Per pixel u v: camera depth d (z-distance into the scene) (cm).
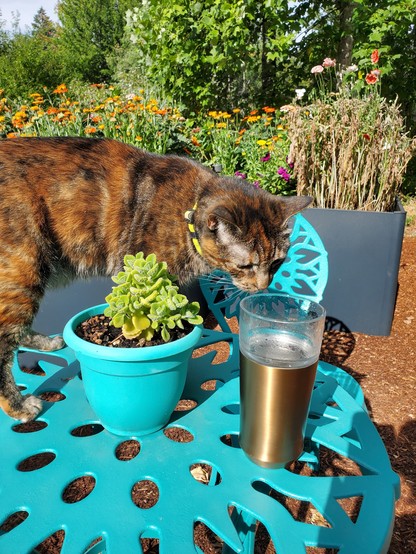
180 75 233
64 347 77
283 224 81
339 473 75
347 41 245
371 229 116
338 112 137
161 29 224
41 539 35
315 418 53
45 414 51
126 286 43
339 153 135
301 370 38
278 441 41
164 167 82
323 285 93
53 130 144
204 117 228
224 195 79
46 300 103
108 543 34
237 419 50
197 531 63
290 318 44
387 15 203
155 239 78
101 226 76
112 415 44
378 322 123
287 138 158
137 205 77
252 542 51
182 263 82
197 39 226
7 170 69
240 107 260
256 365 39
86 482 70
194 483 40
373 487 40
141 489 68
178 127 187
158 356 40
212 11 213
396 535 64
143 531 36
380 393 97
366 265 119
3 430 48
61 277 81
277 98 270
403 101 252
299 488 40
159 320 43
